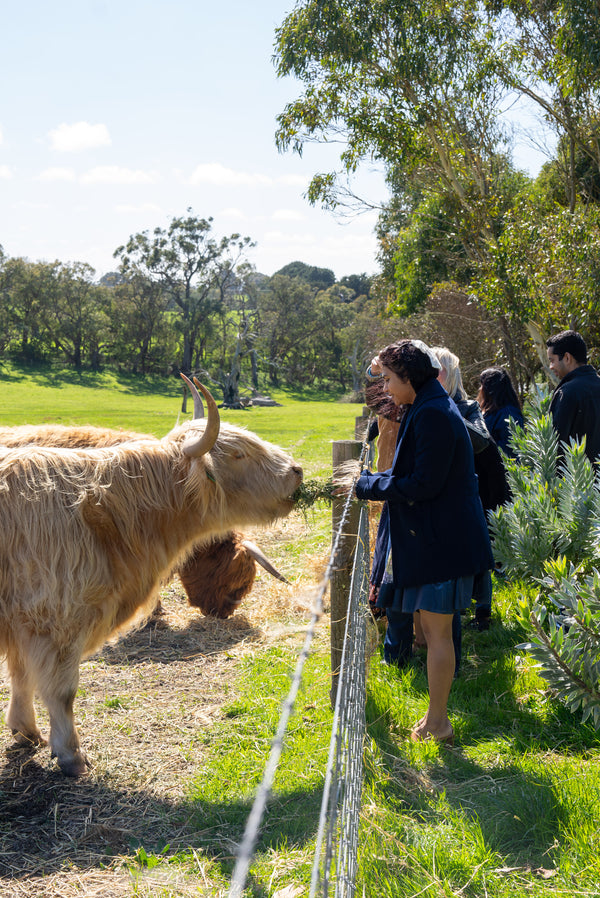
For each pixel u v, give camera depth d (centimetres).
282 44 1523
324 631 552
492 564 382
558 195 2020
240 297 10756
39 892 273
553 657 351
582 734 381
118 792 345
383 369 378
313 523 923
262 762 368
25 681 376
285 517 405
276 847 297
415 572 366
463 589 369
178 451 380
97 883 279
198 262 9362
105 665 504
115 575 360
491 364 2050
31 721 386
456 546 363
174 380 9344
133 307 9669
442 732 380
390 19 1473
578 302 1312
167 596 676
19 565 332
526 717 405
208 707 436
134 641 555
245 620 605
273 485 388
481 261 1559
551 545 441
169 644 549
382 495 365
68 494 344
